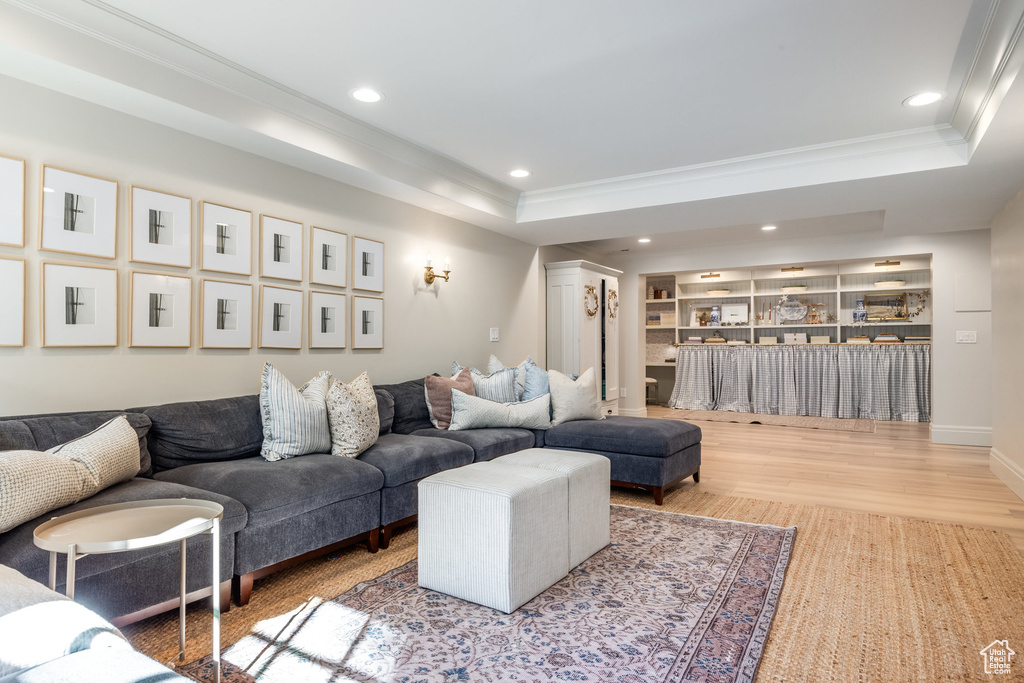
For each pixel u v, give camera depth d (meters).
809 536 3.23
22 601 1.12
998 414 4.74
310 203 3.74
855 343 8.21
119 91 2.54
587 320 6.52
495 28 2.49
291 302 3.62
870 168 3.81
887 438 6.54
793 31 2.50
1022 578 2.62
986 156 3.38
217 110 2.83
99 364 2.72
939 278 6.30
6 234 2.40
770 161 4.09
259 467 2.70
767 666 1.89
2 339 2.39
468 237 5.24
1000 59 2.50
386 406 3.88
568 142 3.87
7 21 2.13
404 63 2.79
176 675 0.90
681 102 3.22
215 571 1.70
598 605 2.32
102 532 1.52
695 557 2.87
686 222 5.18
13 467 1.79
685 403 9.36
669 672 1.83
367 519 2.93
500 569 2.26
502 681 1.79
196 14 2.38
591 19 2.42
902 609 2.31
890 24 2.44
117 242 2.77
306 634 2.09
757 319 9.17
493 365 4.96
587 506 2.81
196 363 3.12
